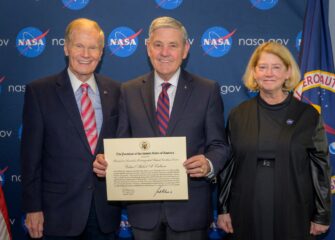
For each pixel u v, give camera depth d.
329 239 2.44
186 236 1.87
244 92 2.60
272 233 1.88
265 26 2.56
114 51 2.58
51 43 2.57
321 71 2.42
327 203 1.93
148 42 1.97
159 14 2.55
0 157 2.64
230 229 2.07
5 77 2.59
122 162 1.84
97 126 2.02
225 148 1.92
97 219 2.01
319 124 1.97
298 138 1.90
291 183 1.87
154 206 1.88
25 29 2.56
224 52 2.58
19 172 2.64
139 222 1.89
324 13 2.43
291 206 1.87
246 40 2.57
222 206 2.08
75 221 1.95
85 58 1.97
